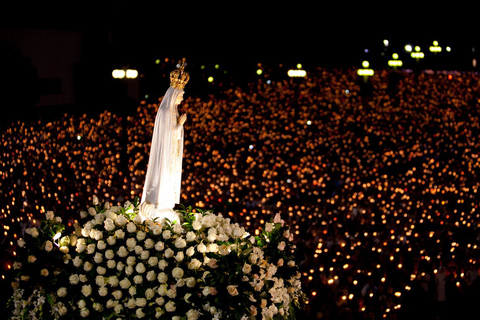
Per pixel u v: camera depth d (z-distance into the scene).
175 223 5.98
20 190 20.41
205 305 5.39
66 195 20.17
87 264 5.62
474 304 15.28
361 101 35.59
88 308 5.69
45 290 5.64
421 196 22.77
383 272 15.60
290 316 6.35
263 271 5.64
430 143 30.58
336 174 25.47
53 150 25.20
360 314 14.08
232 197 21.16
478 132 32.00
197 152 27.50
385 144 30.41
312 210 19.83
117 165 24.08
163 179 6.02
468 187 24.31
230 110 33.75
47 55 27.72
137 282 5.50
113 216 5.84
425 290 15.54
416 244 17.38
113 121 29.12
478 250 17.70
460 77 36.22
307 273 15.26
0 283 12.40
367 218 19.36
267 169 25.61
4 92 25.33
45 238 5.75
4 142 24.41
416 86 35.94
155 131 6.05
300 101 35.19
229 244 5.70
